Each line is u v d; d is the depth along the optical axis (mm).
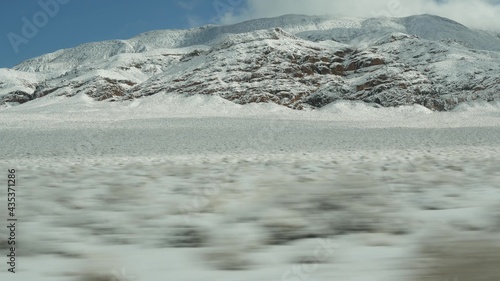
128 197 5492
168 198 5391
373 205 4680
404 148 20797
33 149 25031
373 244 3273
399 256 2988
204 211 4516
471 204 4648
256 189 5953
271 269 2811
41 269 2775
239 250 3201
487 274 2602
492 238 3260
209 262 2941
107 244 3348
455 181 6648
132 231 3734
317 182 6727
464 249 3033
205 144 26516
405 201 4879
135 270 2783
